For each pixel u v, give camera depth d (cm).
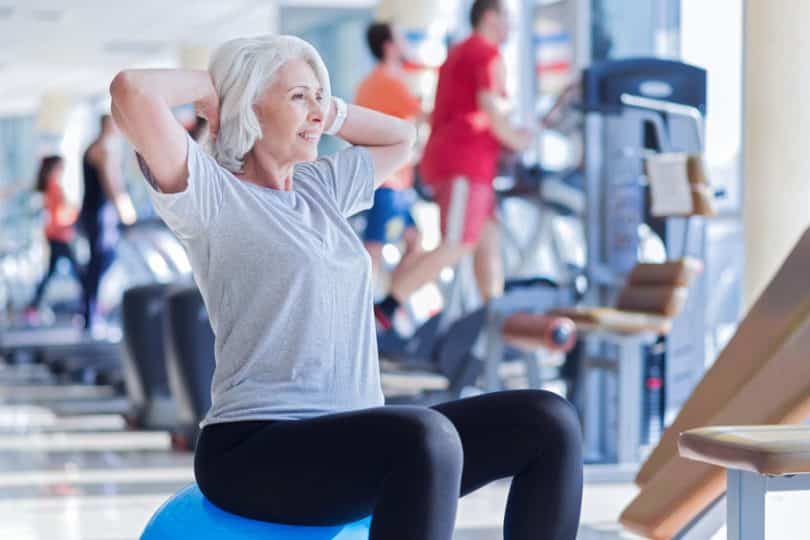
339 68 1271
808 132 633
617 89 725
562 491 272
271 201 287
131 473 729
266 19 1606
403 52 1163
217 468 278
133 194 1479
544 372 939
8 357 1453
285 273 278
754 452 314
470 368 754
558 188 887
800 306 436
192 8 1518
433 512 249
